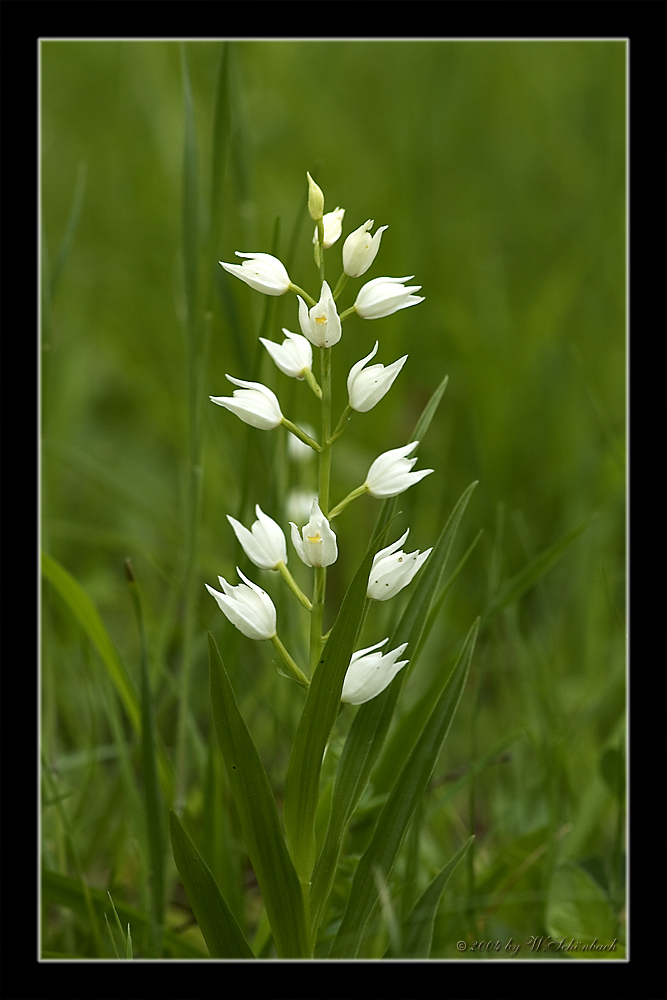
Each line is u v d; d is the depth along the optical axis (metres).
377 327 1.30
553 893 0.74
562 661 0.93
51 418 1.20
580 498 1.06
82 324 1.36
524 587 0.75
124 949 0.73
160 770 0.75
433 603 0.71
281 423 0.66
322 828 0.69
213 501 1.08
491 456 1.15
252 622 0.66
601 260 1.39
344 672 0.65
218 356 1.24
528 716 0.82
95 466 1.00
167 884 0.73
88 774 0.77
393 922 0.65
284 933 0.67
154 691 0.79
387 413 1.21
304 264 1.38
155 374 1.36
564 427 1.20
